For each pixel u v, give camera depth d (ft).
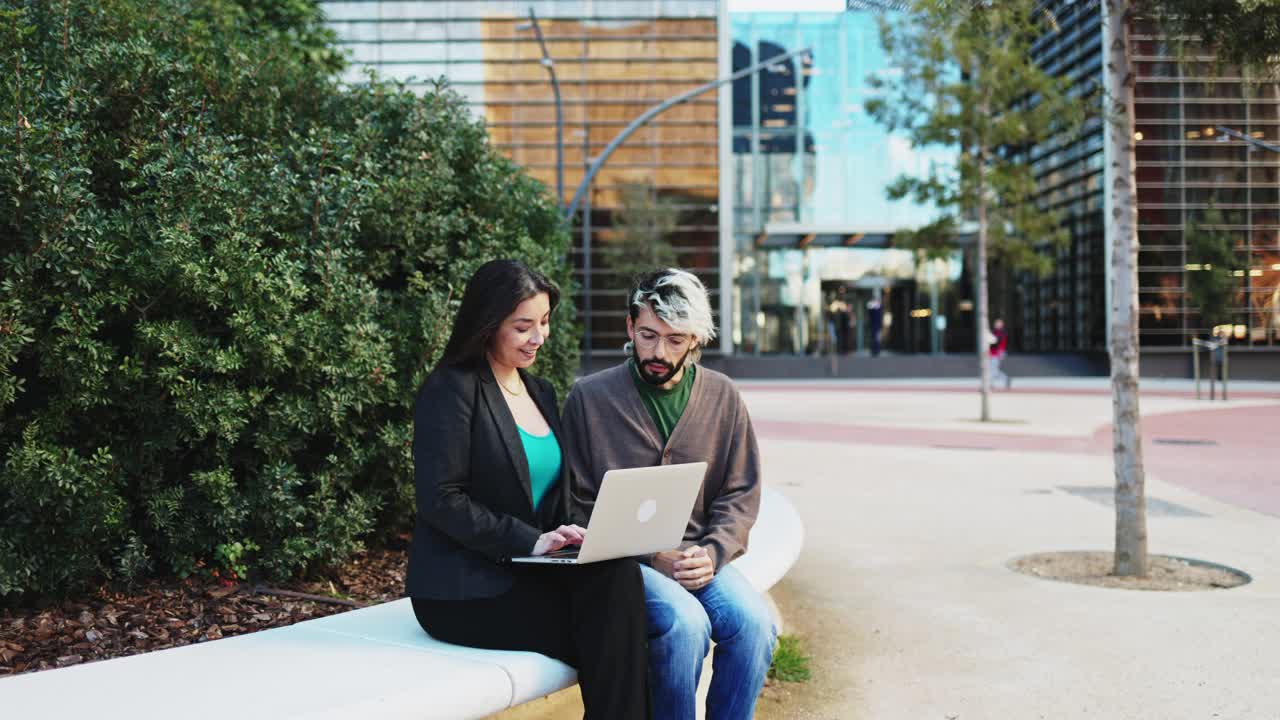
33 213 12.41
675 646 9.77
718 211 127.54
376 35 125.08
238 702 8.23
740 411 11.82
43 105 13.42
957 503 29.91
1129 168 20.01
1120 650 15.11
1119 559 20.12
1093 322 129.70
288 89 17.90
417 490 9.89
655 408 11.56
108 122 14.90
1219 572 20.27
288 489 14.44
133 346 13.61
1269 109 121.29
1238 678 13.73
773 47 129.39
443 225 17.69
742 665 10.41
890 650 15.52
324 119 17.99
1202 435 51.01
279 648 9.86
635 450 11.44
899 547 23.36
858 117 129.18
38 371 13.32
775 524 16.89
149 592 14.02
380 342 15.48
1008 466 38.81
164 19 17.06
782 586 19.71
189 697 8.37
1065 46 121.60
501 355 10.55
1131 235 19.95
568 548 9.93
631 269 117.08
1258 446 45.62
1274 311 122.52
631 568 9.64
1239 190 122.52
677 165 127.03
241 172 14.61
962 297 136.77
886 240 131.03
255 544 14.62
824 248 133.18
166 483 14.35
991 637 15.99
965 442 48.16
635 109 126.62
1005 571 20.67
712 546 10.88
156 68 14.97
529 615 9.63
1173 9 18.78
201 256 13.53
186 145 14.40
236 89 16.65
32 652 11.74
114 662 9.40
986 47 53.62
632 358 11.85
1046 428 55.67
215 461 14.49
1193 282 121.70
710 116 126.93
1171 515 27.30
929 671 14.51
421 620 10.10
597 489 11.40
